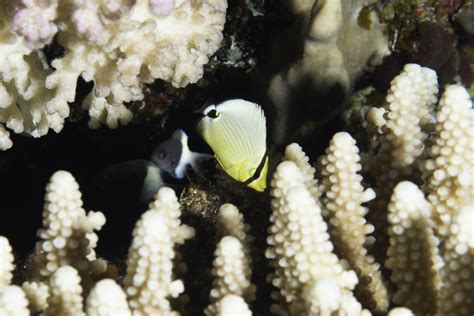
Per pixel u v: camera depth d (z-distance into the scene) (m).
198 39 0.52
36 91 0.52
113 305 0.44
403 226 0.46
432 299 0.46
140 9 0.51
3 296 0.44
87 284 0.47
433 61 0.62
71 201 0.46
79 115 0.61
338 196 0.48
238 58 0.63
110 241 0.58
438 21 0.63
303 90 0.60
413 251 0.46
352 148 0.48
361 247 0.49
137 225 0.45
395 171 0.50
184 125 0.62
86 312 0.45
